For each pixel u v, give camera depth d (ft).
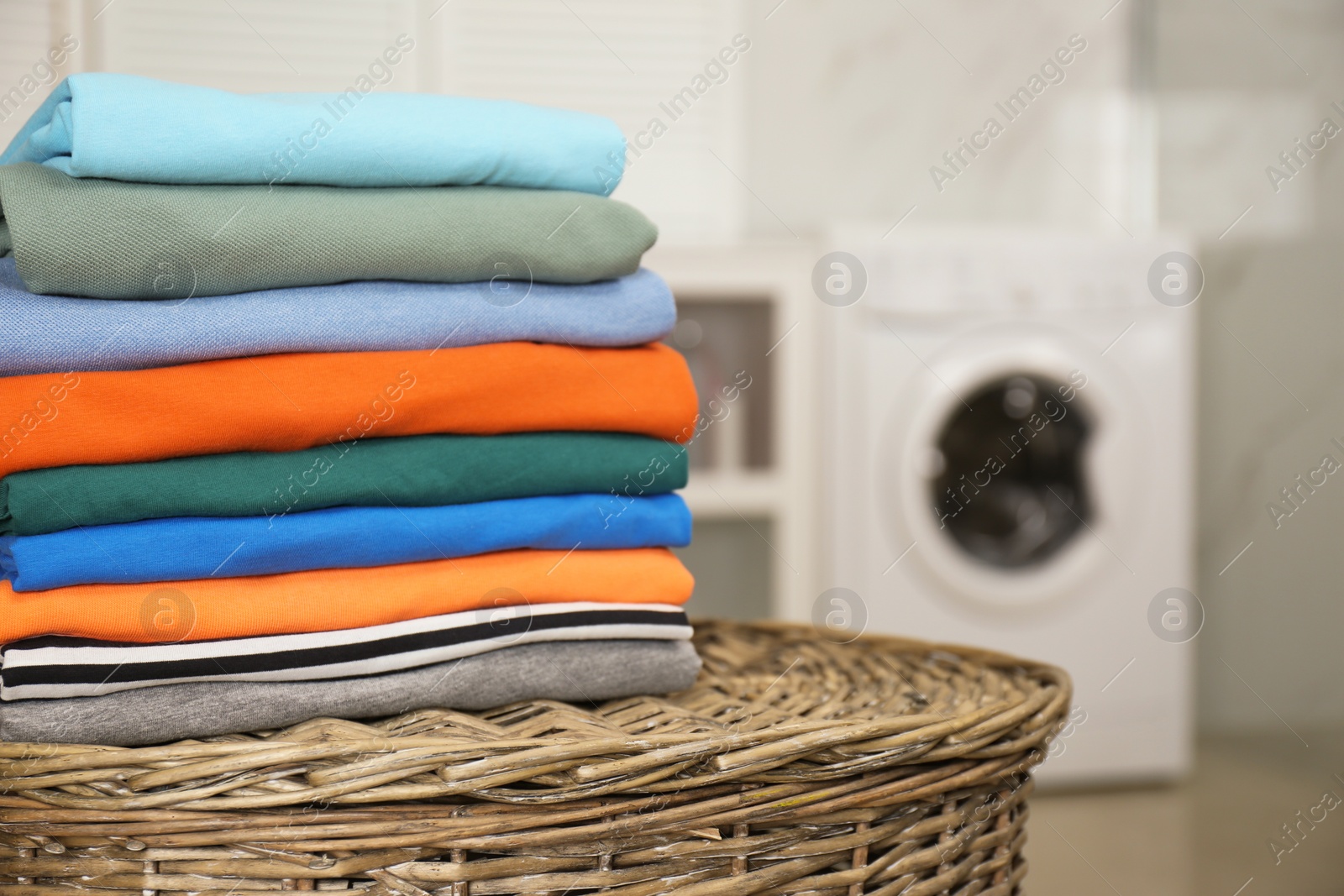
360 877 1.35
